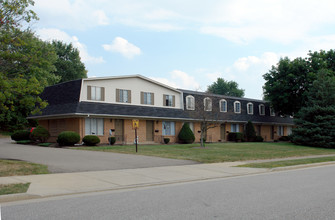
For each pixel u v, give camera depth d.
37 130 28.34
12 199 8.27
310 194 9.03
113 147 24.73
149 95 32.59
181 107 35.28
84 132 27.45
